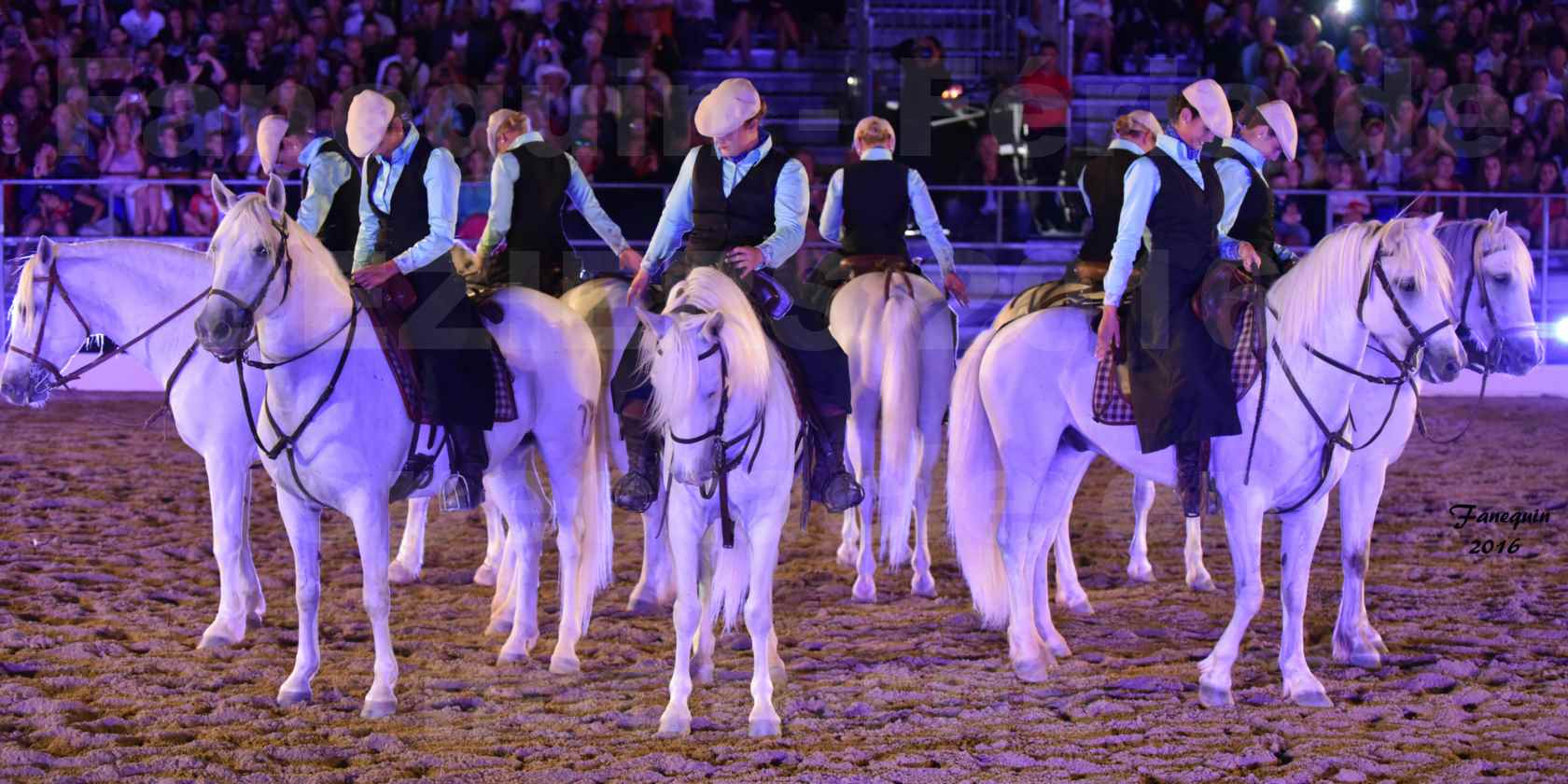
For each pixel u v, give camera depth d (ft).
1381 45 76.79
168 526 39.73
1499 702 25.31
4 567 34.58
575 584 27.96
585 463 28.43
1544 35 77.92
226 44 73.56
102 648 28.12
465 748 23.06
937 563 37.09
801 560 37.24
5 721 23.97
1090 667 27.76
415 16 73.56
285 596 32.89
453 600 33.01
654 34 72.43
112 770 21.63
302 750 22.67
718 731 24.06
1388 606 32.40
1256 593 25.46
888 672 27.40
